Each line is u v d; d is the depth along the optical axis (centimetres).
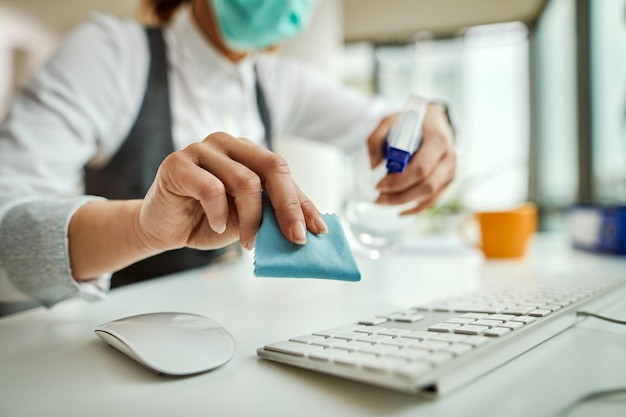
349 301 50
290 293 55
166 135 86
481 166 217
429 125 58
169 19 107
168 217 36
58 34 184
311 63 193
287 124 119
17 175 60
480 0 202
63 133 70
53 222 44
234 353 30
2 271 45
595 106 140
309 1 92
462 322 31
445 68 240
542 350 30
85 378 26
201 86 92
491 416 20
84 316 44
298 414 21
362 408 21
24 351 32
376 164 59
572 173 152
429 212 167
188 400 23
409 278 66
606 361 28
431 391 22
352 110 114
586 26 140
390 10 211
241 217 32
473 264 80
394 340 27
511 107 212
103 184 85
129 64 84
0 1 177
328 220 33
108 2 186
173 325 30
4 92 176
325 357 25
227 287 60
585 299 39
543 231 186
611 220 86
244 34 88
